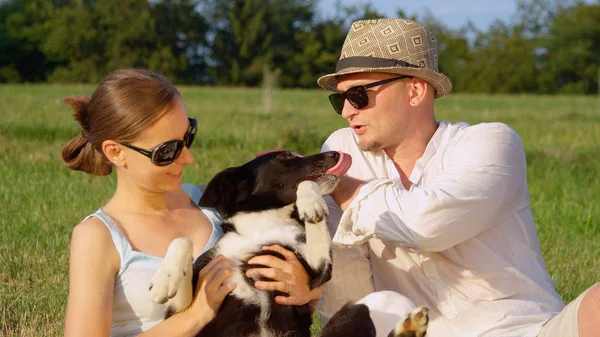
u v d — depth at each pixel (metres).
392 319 3.30
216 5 63.06
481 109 28.45
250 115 18.95
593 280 5.60
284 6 63.06
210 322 3.36
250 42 60.97
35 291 4.89
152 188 3.32
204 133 12.96
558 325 2.92
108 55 59.16
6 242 5.91
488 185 3.28
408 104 3.67
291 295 3.38
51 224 6.47
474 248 3.38
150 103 3.17
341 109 3.81
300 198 3.39
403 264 3.58
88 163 3.40
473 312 3.36
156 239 3.31
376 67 3.59
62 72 58.28
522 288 3.38
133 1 59.69
